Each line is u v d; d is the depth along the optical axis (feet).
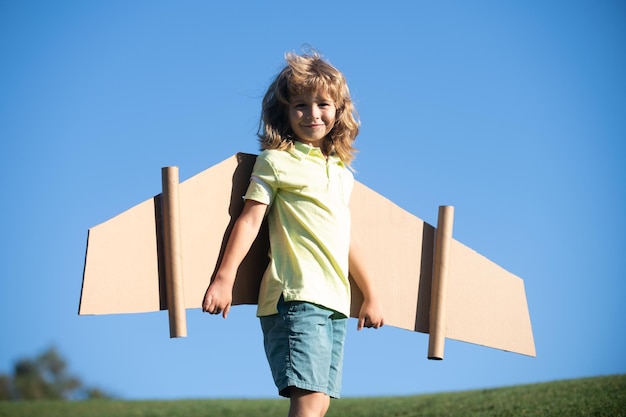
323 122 13.23
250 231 12.47
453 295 14.48
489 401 26.32
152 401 36.96
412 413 27.09
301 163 12.90
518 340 14.93
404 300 14.19
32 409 36.27
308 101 13.12
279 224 12.71
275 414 31.17
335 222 12.84
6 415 35.14
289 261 12.46
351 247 13.57
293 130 13.33
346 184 13.38
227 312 12.22
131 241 11.70
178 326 11.70
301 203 12.76
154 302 11.78
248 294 12.85
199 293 12.22
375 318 13.50
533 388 26.86
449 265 14.37
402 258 14.29
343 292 12.69
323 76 13.14
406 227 14.42
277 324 12.25
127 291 11.56
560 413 22.25
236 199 12.84
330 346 12.41
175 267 11.80
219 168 12.75
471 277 14.71
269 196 12.73
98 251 11.42
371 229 14.14
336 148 13.76
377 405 29.53
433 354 13.99
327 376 12.25
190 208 12.35
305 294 12.14
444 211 14.43
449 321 14.38
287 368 11.96
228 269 12.25
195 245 12.30
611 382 25.38
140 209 11.86
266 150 13.05
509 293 15.01
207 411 32.63
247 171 13.07
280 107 13.41
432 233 14.64
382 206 14.32
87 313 11.21
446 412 25.98
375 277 14.02
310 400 12.00
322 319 12.27
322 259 12.51
